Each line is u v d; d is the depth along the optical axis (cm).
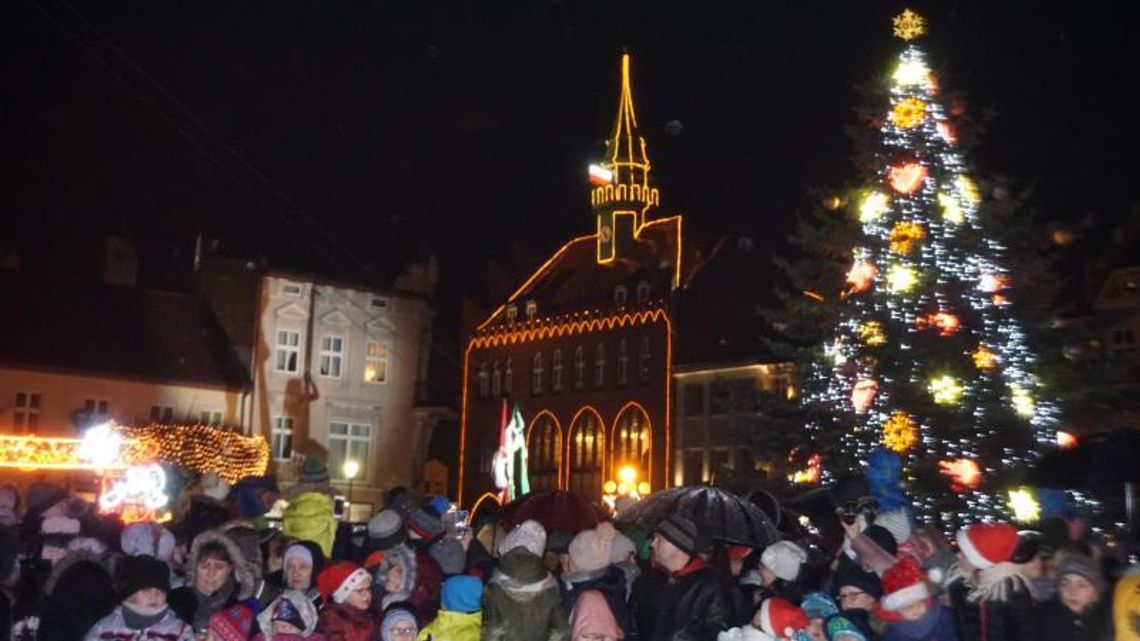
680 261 5472
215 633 729
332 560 975
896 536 778
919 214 2517
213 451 3894
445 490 5466
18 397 4072
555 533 1011
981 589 670
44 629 782
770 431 2686
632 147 6003
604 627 725
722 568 909
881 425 2450
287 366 4750
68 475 3456
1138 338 3634
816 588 855
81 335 4294
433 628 761
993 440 2372
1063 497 859
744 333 4969
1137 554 788
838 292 2641
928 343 2430
